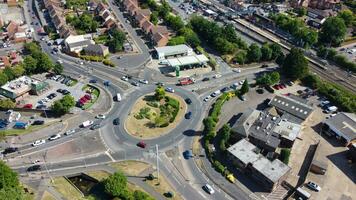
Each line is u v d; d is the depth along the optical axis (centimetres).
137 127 19112
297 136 18462
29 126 19162
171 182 15875
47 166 16675
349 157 17325
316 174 16362
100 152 17488
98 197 15162
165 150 17625
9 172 14738
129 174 16225
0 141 18125
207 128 18275
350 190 15612
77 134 18588
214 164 16662
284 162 16488
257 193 15388
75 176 16350
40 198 15025
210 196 15238
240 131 17775
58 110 19550
